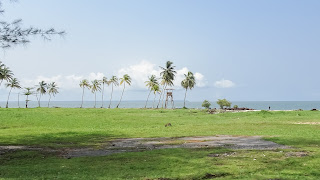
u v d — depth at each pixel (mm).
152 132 27141
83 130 29578
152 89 108062
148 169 11500
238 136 22984
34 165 12492
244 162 12633
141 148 17266
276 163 12430
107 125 37250
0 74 92938
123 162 12836
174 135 24391
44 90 129125
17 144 19359
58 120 42125
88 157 14188
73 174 10719
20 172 11078
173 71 97062
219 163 12477
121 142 20281
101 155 14867
